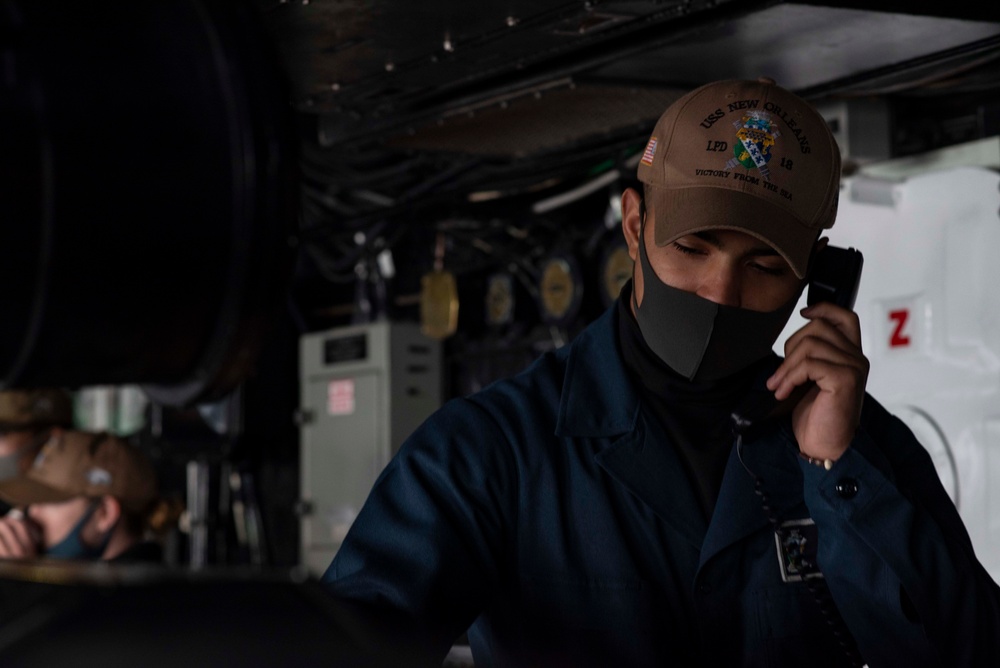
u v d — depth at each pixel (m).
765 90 1.58
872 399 1.80
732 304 1.53
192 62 0.82
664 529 1.62
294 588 0.75
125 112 0.78
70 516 2.97
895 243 2.88
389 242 4.42
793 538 1.61
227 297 0.84
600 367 1.71
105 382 0.84
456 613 1.55
